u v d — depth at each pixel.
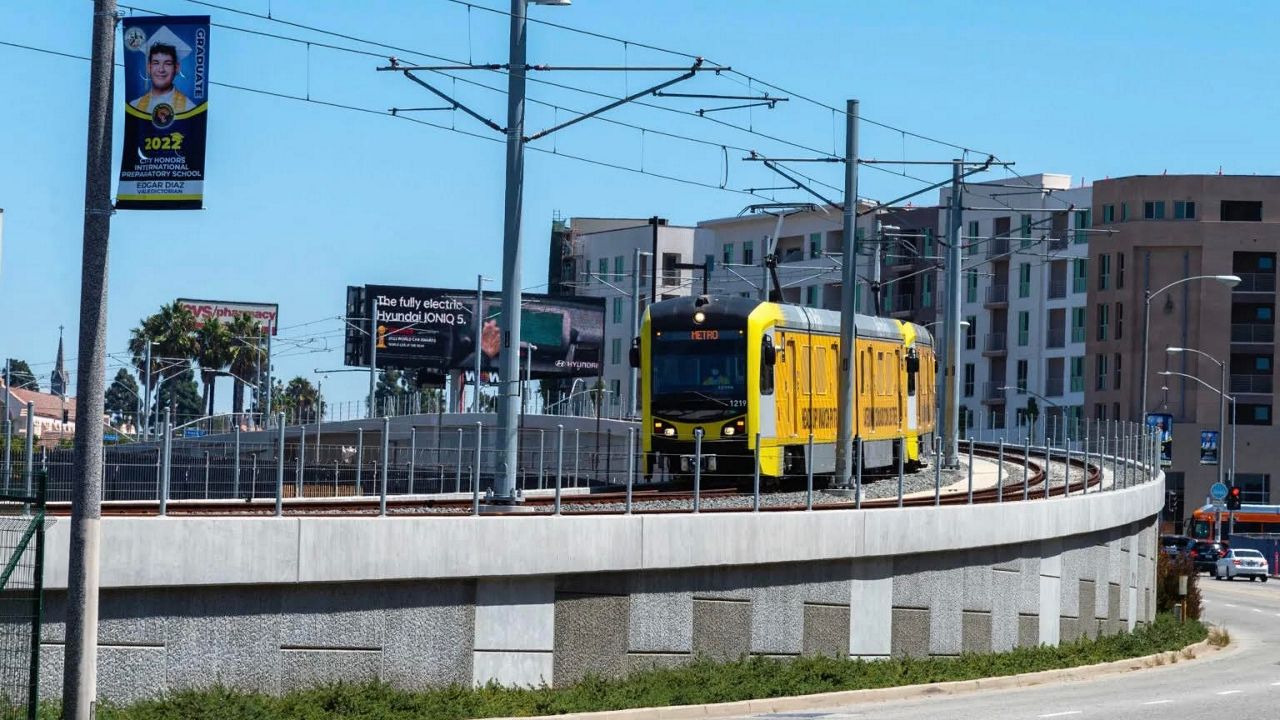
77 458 21.31
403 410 131.00
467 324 134.00
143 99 20.88
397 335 133.62
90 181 21.14
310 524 25.53
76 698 21.23
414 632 27.11
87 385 21.25
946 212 139.38
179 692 24.09
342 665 26.30
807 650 33.69
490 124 37.12
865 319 57.47
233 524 24.80
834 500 43.94
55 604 23.47
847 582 34.59
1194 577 65.00
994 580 39.66
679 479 49.84
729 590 31.97
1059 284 134.00
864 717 27.16
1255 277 125.56
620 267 158.75
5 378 61.00
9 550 22.33
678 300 50.72
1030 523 40.56
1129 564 51.03
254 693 24.75
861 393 56.09
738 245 149.50
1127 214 127.81
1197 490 125.50
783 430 50.56
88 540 21.31
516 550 27.95
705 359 49.78
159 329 153.12
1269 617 71.12
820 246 140.62
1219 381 125.75
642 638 30.39
